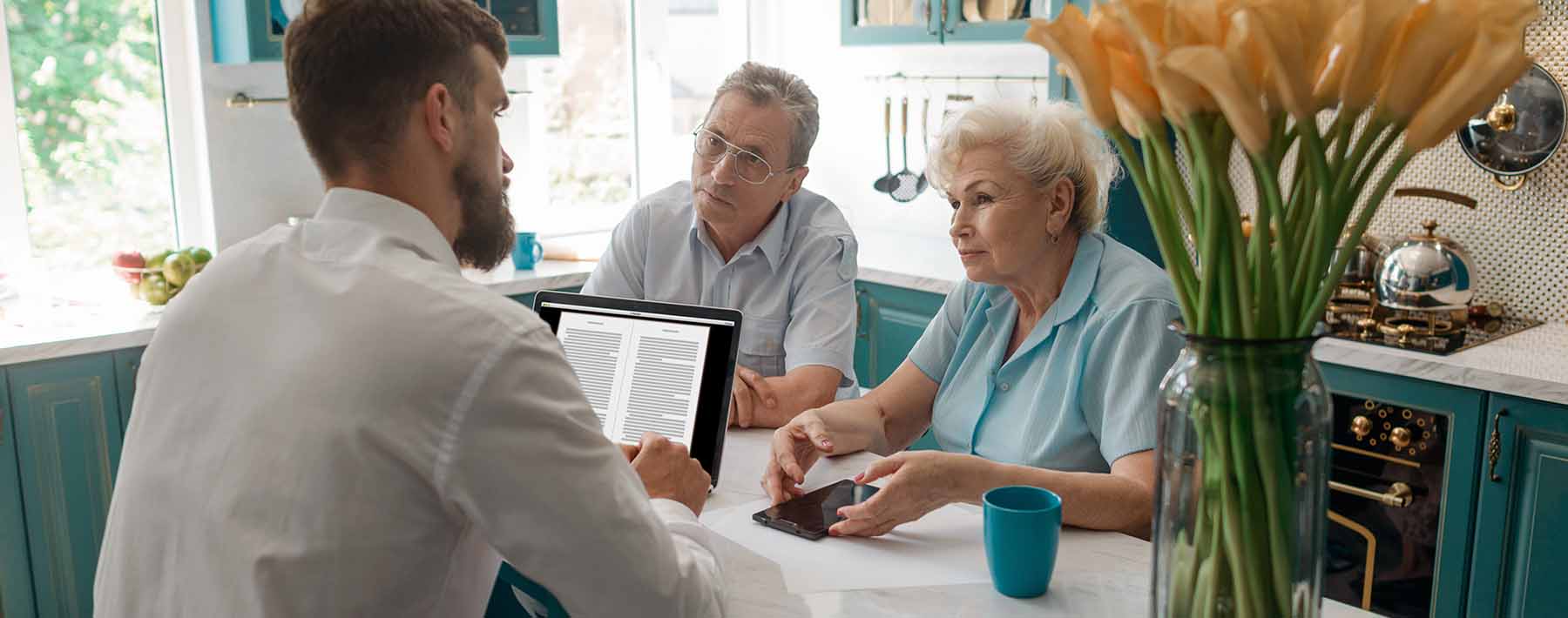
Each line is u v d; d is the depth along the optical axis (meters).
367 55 0.95
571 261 3.43
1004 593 1.17
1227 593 0.87
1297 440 0.85
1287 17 0.74
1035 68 3.39
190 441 0.92
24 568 2.50
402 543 0.88
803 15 4.11
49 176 2.96
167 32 3.05
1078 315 1.62
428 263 0.95
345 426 0.86
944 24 3.21
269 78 3.20
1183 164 2.73
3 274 2.82
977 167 1.60
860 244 3.65
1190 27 0.78
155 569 0.93
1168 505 0.90
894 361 3.25
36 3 2.88
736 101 1.99
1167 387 0.90
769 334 2.12
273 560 0.86
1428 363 2.19
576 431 0.91
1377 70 0.77
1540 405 2.07
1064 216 1.62
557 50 3.39
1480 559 2.19
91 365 2.54
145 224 3.14
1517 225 2.55
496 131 1.06
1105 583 1.20
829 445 1.57
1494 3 0.75
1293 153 2.64
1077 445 1.60
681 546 1.07
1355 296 2.61
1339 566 2.41
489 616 1.14
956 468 1.34
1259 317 0.85
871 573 1.23
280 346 0.90
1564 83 2.42
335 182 1.00
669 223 2.19
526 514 0.89
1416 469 2.26
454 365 0.87
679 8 4.04
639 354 1.58
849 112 4.01
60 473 2.52
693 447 1.53
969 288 1.89
